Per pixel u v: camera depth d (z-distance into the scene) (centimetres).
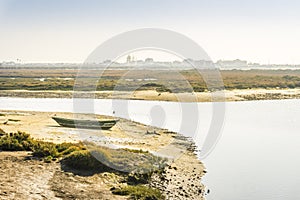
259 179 2078
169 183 1912
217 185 1947
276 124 4181
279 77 11131
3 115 4091
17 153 2158
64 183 1700
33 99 6400
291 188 1939
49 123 3572
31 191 1553
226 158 2570
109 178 1836
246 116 4766
